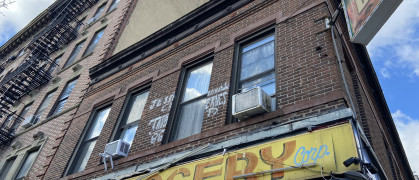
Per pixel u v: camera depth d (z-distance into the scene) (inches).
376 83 439.2
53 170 398.3
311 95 220.2
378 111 469.7
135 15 659.4
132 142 322.3
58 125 517.3
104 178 300.2
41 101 685.3
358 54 393.1
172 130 305.7
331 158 164.4
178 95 335.6
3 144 622.5
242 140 222.1
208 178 208.4
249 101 231.1
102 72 514.3
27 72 741.9
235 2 375.6
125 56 479.5
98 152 352.5
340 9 244.1
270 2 330.3
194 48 372.8
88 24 835.4
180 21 423.8
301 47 259.4
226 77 294.2
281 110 223.0
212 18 390.9
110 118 390.0
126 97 406.3
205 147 237.0
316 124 192.9
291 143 188.4
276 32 295.9
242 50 322.7
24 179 445.7
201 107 306.5
